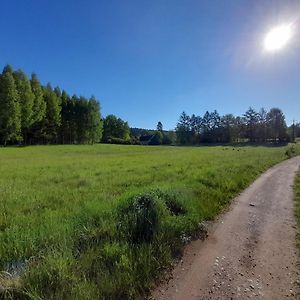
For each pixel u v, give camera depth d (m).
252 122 121.94
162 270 5.72
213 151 52.47
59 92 101.44
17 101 69.94
